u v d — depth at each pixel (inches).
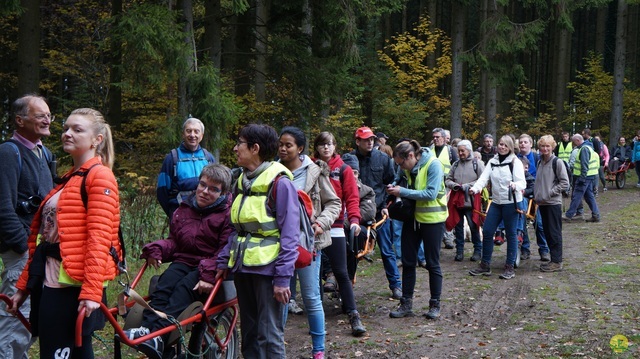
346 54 549.3
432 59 1050.1
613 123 1048.8
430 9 1116.5
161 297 180.5
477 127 1128.8
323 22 556.4
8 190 170.7
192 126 240.8
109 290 287.0
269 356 165.8
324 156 251.3
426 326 257.9
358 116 785.6
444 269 373.7
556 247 360.8
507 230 345.1
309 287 208.5
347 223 264.5
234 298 185.9
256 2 593.9
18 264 175.5
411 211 268.1
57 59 656.4
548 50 1534.2
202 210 190.7
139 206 366.9
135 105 607.8
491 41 807.7
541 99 1547.7
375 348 230.2
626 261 383.6
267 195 165.3
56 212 144.2
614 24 1550.2
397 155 268.2
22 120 177.3
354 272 273.3
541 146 358.6
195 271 184.2
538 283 330.6
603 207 673.6
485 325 257.6
